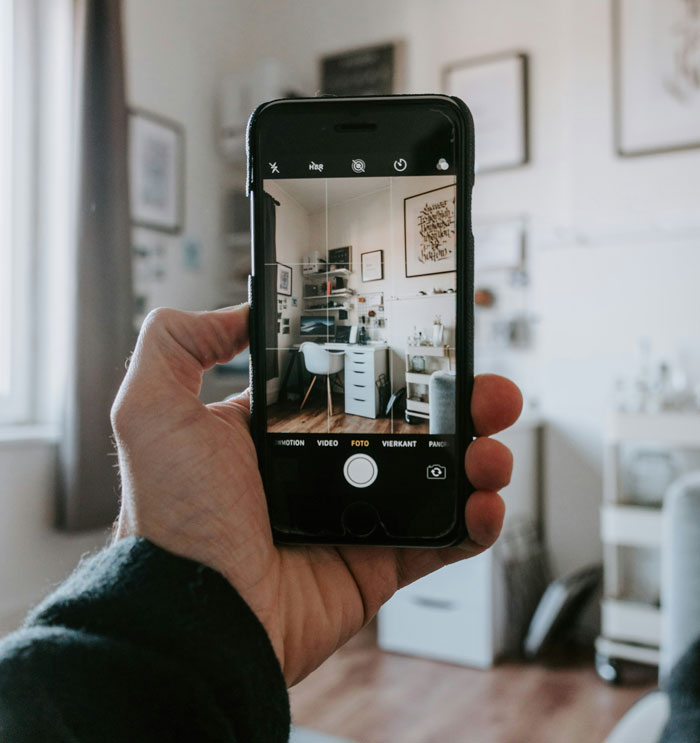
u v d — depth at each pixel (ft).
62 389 6.04
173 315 1.58
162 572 1.12
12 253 6.52
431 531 1.65
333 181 1.75
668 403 7.32
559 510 8.18
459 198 1.72
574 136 8.01
